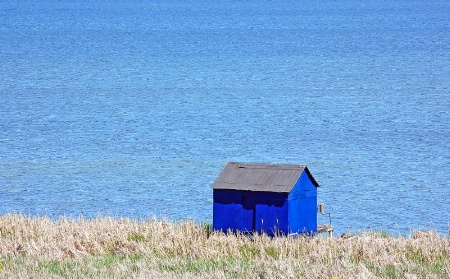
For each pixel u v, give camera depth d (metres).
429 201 86.44
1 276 44.75
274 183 55.81
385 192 90.69
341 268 46.00
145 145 119.88
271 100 168.25
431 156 110.94
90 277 45.28
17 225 59.09
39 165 105.62
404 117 144.75
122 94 178.50
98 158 110.25
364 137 125.44
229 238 54.66
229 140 123.62
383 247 52.41
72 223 60.34
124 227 58.53
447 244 53.47
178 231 57.19
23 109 154.50
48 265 48.22
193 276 45.16
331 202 86.00
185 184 94.94
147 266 47.78
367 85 191.75
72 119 143.38
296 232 56.00
